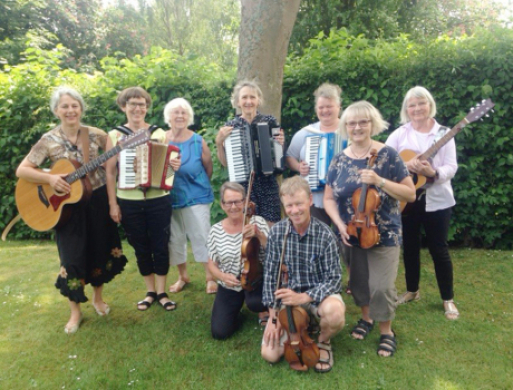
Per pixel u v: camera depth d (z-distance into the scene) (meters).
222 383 2.43
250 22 3.92
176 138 3.58
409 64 4.49
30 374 2.58
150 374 2.54
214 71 5.53
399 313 3.23
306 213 2.47
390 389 2.31
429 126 3.13
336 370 2.51
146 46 19.89
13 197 5.90
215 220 4.89
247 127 3.30
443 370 2.47
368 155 2.55
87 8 17.16
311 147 3.25
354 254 2.76
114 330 3.13
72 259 3.00
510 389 2.28
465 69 4.34
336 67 4.61
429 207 3.01
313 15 7.70
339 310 2.43
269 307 2.61
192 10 18.70
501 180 4.53
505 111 4.27
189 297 3.72
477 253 4.65
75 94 2.96
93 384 2.45
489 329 2.93
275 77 4.02
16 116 5.61
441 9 8.93
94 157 3.09
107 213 3.21
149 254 3.49
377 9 7.58
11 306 3.61
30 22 13.43
